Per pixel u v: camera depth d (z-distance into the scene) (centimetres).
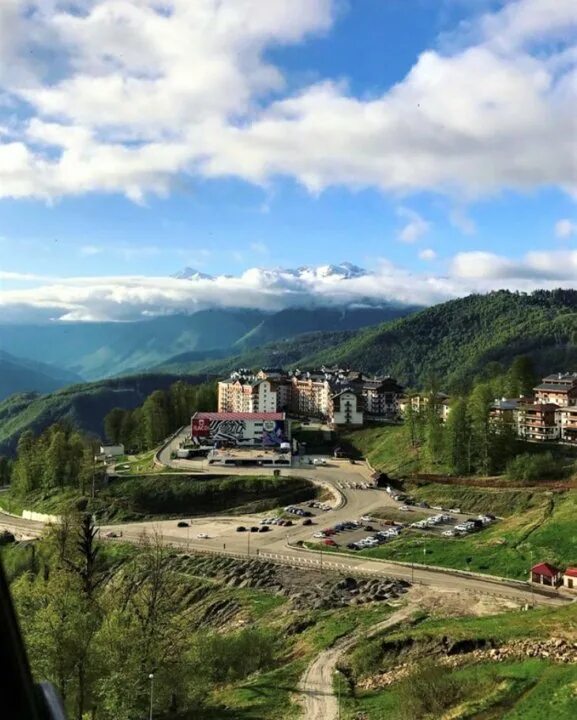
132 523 15975
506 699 5225
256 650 7575
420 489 16838
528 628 6756
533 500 14438
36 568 9962
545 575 9719
